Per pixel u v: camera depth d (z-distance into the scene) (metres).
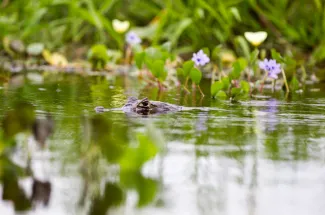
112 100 9.93
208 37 17.14
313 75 13.98
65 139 6.69
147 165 5.76
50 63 16.67
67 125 7.43
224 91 11.45
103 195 4.92
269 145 6.51
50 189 5.05
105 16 18.25
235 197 4.87
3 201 4.79
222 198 4.84
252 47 17.02
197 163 5.80
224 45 17.17
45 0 17.30
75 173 5.47
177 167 5.69
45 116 8.02
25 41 18.03
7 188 5.05
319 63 15.93
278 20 17.11
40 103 9.36
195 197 4.88
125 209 4.64
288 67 12.39
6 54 17.52
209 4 17.03
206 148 6.36
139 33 17.08
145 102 8.77
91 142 6.45
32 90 11.19
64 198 4.86
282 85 12.11
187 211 4.58
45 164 5.73
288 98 10.55
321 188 5.06
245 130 7.29
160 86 11.80
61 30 18.08
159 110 8.77
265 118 8.20
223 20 17.02
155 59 12.66
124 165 5.69
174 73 14.71
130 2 18.30
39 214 4.52
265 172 5.49
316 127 7.55
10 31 17.72
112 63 16.11
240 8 17.31
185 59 16.95
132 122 7.67
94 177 5.37
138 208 4.65
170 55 13.16
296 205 4.68
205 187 5.11
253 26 17.42
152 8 17.56
